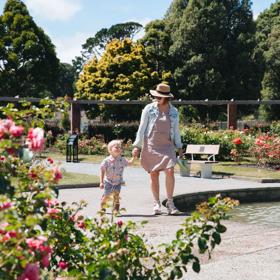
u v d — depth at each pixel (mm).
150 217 8898
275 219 10195
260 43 55969
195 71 47719
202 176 17500
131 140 29266
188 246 3982
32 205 3488
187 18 49406
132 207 10062
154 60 49594
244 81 49125
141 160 9297
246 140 23047
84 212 9297
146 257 4184
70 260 4133
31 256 2908
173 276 3965
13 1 52812
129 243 4035
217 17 48500
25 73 51375
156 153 9156
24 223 3047
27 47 50938
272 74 53031
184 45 48812
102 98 42688
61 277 4082
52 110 4430
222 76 48625
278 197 13859
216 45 48562
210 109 48250
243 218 10320
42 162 4289
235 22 50500
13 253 2852
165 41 50500
